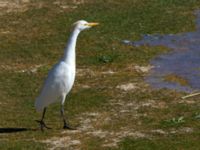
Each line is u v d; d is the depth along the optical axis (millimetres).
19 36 23938
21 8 27562
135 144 14367
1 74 19875
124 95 17891
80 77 19562
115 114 16438
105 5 27906
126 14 26641
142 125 15594
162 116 16203
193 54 22062
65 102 17391
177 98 17625
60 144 14430
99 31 24359
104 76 19672
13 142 14484
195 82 19094
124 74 19891
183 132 15086
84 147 14258
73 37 14852
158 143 14406
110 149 14109
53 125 15688
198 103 17188
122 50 22312
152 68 20500
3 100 17672
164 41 23484
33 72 20109
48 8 27516
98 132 15148
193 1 28656
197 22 25875
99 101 17422
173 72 20094
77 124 15734
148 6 27812
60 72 14680
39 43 23109
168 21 25859
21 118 16250
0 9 27422
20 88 18688
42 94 14883
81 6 27781
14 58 21516
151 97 17703
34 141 14586
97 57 21422
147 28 24922
